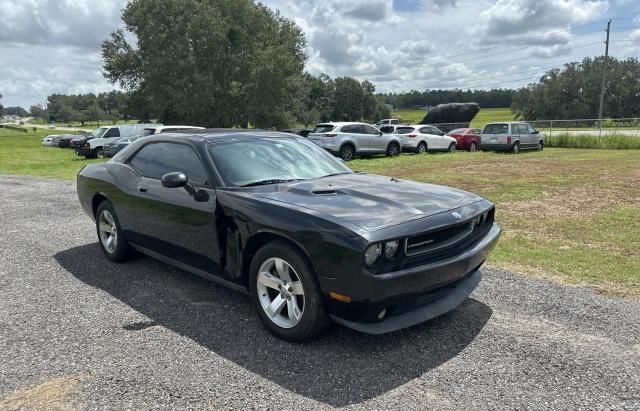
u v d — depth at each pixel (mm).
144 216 4566
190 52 41531
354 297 2992
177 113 42594
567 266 5082
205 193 3902
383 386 2814
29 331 3582
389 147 21047
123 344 3363
